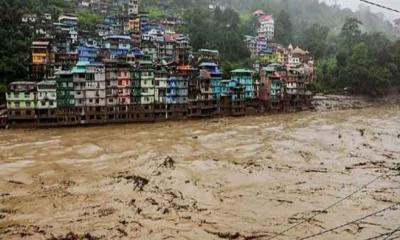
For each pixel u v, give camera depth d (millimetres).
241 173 62125
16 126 101750
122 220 45375
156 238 41250
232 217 46375
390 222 44844
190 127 104875
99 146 80500
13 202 50281
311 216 46594
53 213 47188
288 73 143375
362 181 59188
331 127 106125
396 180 59812
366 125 110125
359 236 41469
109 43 136500
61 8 173125
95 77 107625
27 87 101562
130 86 111875
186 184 56906
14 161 68625
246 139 88125
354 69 166625
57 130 99812
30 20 142125
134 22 166750
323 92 167000
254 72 142750
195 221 45250
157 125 108562
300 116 130000
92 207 48906
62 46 135000
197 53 158875
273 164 67500
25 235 41812
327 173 62906
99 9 187000
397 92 177375
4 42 121812
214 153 74812
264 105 139500
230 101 129375
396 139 89750
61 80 104312
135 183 57125
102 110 109188
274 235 41906
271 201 51188
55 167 65438
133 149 77625
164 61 142500
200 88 123688
